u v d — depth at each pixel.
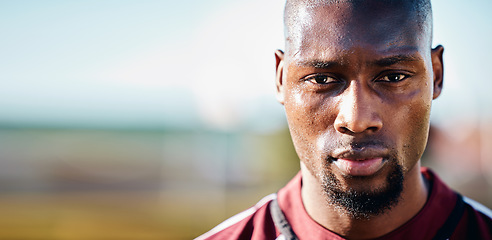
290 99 1.41
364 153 1.24
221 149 12.86
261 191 10.16
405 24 1.28
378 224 1.43
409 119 1.29
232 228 1.72
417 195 1.48
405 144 1.30
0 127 15.66
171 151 15.53
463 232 1.52
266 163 8.66
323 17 1.31
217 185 12.46
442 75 1.54
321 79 1.33
